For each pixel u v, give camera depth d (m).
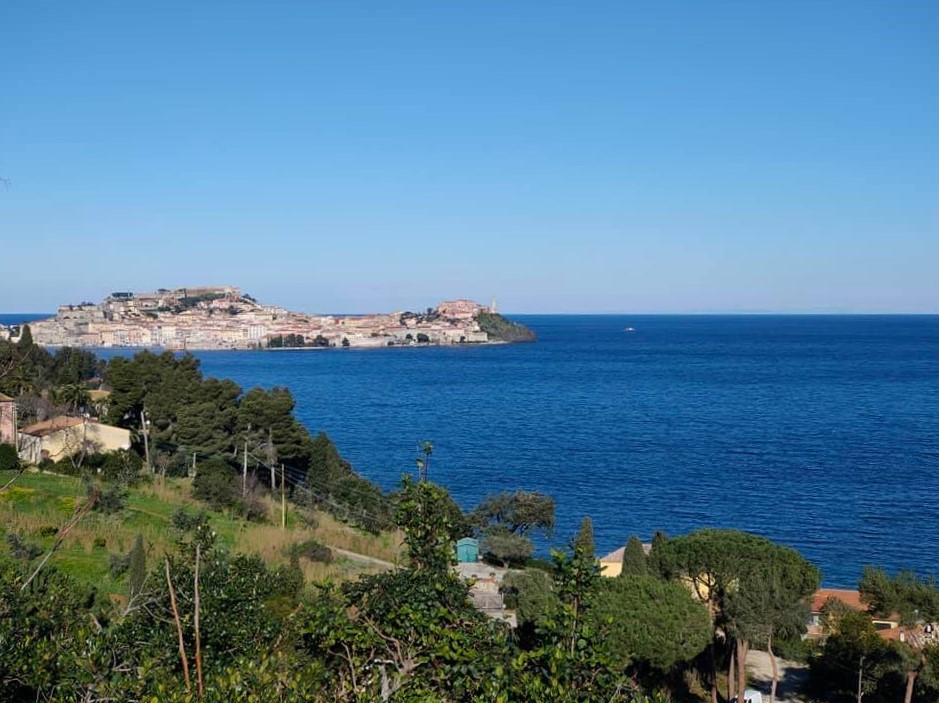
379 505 57.34
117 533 36.25
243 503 48.34
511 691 9.86
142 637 13.80
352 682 10.63
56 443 52.19
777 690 31.03
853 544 58.12
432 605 11.10
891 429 112.44
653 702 11.18
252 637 14.46
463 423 124.00
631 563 33.06
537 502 57.88
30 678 12.20
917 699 28.66
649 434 111.62
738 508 69.31
